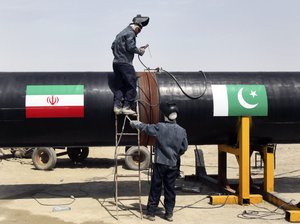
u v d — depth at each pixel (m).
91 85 10.27
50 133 10.25
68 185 13.16
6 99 10.02
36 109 9.99
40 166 16.28
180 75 10.83
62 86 10.23
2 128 10.09
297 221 9.04
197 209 10.12
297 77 11.09
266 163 11.00
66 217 9.48
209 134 10.77
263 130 10.83
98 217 9.45
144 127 9.20
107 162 18.62
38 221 9.20
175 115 9.28
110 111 10.15
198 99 10.40
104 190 12.35
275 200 10.52
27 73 10.64
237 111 10.45
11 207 10.38
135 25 9.81
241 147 10.49
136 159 16.38
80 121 10.15
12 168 16.62
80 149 18.17
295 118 10.72
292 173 15.79
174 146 9.09
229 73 11.09
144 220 9.19
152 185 9.21
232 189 11.76
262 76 11.03
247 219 9.27
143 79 10.52
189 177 13.69
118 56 9.83
